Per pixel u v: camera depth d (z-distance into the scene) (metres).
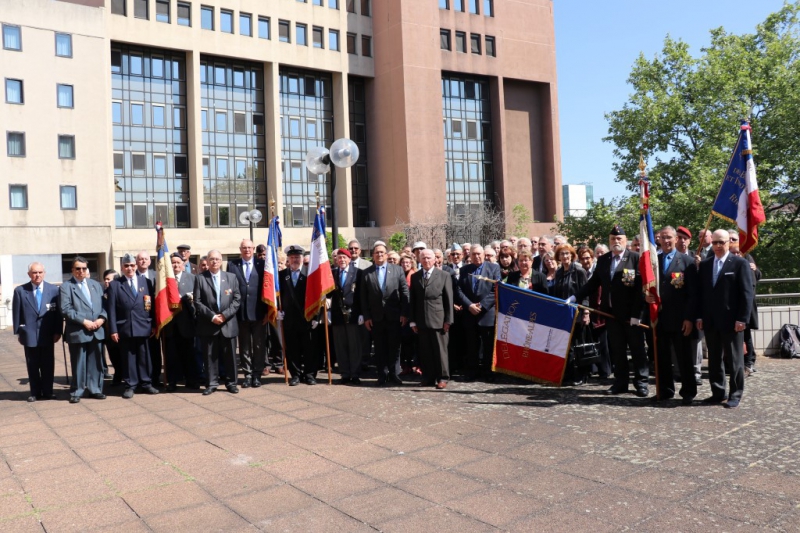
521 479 5.30
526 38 55.09
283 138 47.53
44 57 37.12
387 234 49.62
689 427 6.71
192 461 6.13
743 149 8.83
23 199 36.38
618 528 4.29
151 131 42.38
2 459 6.43
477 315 9.98
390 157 49.94
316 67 47.81
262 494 5.18
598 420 7.16
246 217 24.95
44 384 9.75
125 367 9.66
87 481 5.65
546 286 9.92
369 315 9.96
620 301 8.60
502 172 53.03
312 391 9.56
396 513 4.68
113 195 39.66
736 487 4.93
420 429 7.01
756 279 9.72
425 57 49.47
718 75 28.00
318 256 9.86
